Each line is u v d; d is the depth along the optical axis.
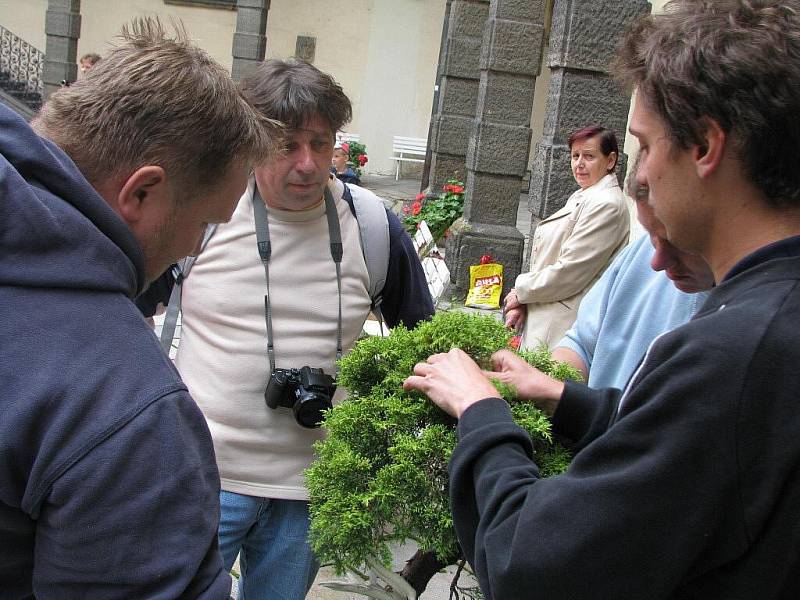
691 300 1.77
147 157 1.20
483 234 8.73
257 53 16.84
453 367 1.50
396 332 1.76
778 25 1.02
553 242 4.20
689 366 1.03
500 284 8.00
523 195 19.09
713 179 1.10
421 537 1.54
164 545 1.12
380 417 1.62
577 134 4.22
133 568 1.11
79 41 20.55
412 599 1.64
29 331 1.10
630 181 1.29
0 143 1.12
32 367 1.09
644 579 1.04
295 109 2.05
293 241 2.21
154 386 1.14
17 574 1.20
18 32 20.50
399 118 20.94
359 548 1.56
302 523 2.24
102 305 1.15
